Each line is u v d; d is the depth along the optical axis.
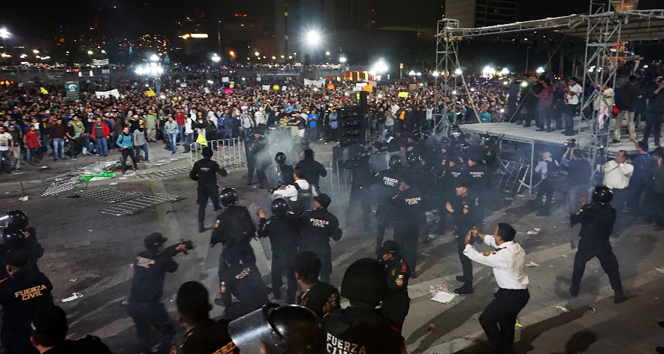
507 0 117.75
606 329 6.06
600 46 11.96
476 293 7.21
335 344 2.58
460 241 7.05
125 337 6.12
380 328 2.59
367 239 10.00
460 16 118.19
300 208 8.23
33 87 46.75
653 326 6.13
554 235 9.98
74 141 19.78
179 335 5.79
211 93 41.94
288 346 1.86
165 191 14.37
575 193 10.44
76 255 9.28
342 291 2.72
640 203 12.12
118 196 13.71
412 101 27.64
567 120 14.14
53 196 13.75
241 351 1.94
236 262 5.82
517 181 14.70
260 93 38.47
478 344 5.71
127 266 8.71
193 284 3.33
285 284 7.69
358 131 14.42
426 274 8.07
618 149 12.55
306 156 10.38
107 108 25.45
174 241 9.97
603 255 6.68
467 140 15.32
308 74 74.31
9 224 6.39
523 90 19.00
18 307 4.66
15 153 17.45
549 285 7.48
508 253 5.05
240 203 13.02
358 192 10.68
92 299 7.35
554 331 6.04
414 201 7.29
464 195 6.99
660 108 12.41
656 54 28.39
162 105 28.64
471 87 43.41
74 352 3.32
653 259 8.50
